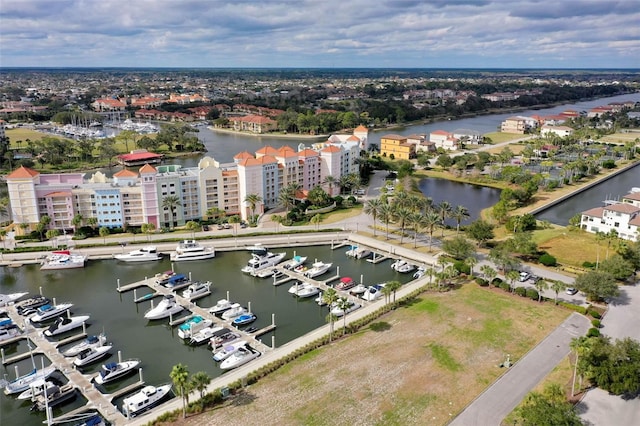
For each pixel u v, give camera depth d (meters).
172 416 95.06
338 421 93.00
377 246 190.88
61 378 111.38
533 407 86.25
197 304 148.12
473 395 100.12
